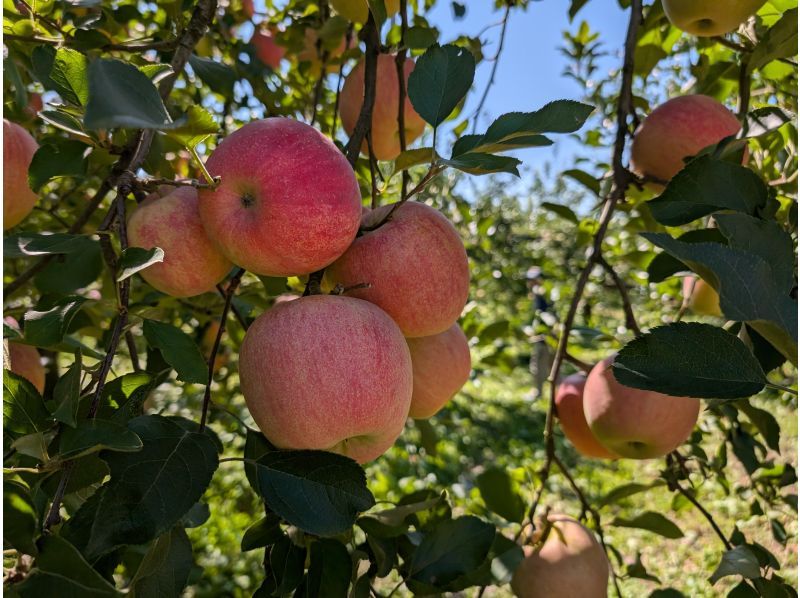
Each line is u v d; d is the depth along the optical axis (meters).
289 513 0.97
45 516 0.94
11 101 1.66
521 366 8.51
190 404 2.81
